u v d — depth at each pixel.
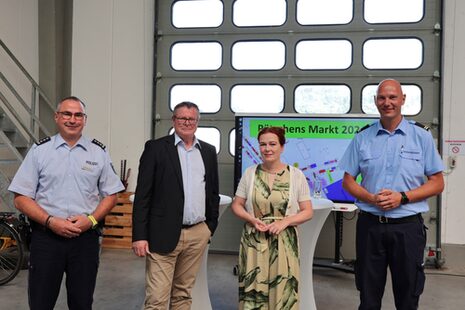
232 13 5.05
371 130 2.31
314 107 4.90
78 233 2.04
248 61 5.04
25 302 3.34
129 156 5.33
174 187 2.18
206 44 5.13
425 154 2.20
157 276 2.17
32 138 4.73
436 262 4.54
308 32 4.88
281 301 2.17
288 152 4.43
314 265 4.33
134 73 5.32
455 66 4.67
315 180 4.36
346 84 4.81
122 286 3.79
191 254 2.28
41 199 2.08
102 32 5.36
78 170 2.10
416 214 2.17
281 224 2.16
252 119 4.50
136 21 5.30
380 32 4.73
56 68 5.80
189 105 2.23
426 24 4.64
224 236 4.99
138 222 2.16
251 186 2.27
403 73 4.70
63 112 2.07
